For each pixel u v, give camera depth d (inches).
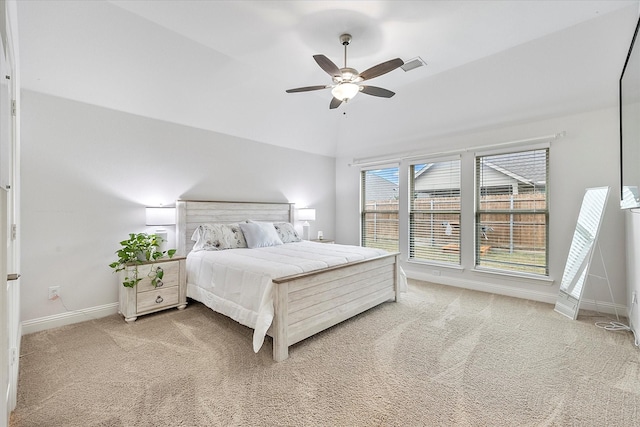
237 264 104.9
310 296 95.5
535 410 63.2
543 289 138.5
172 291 124.9
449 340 97.3
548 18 98.0
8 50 58.1
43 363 82.4
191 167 149.9
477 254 161.0
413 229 187.2
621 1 89.5
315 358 85.8
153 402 66.2
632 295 104.4
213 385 72.6
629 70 91.0
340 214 230.4
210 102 143.6
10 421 59.9
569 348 91.3
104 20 96.7
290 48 116.7
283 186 196.2
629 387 71.2
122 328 107.1
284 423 59.6
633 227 103.0
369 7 93.0
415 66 130.6
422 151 181.5
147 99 127.5
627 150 94.1
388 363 82.8
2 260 42.7
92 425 59.1
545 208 138.9
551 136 132.8
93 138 118.0
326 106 181.2
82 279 115.0
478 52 119.1
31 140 104.0
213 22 100.9
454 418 60.9
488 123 150.7
